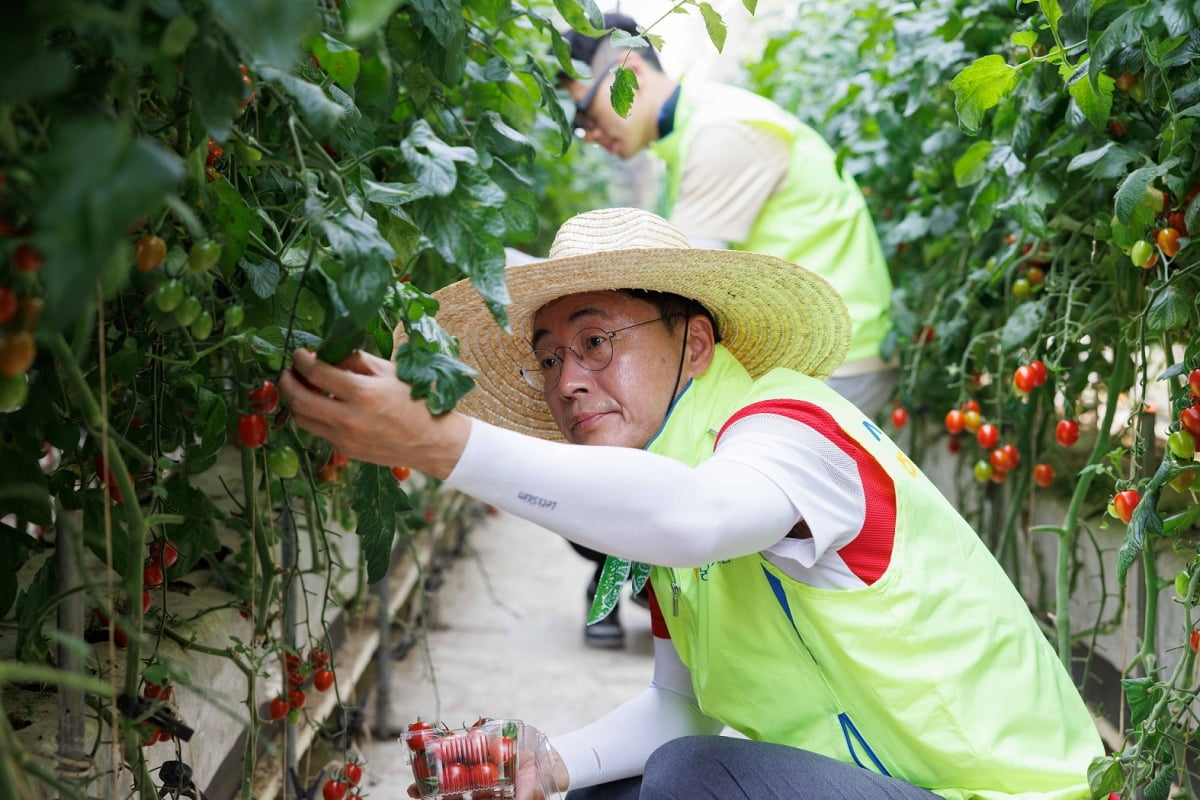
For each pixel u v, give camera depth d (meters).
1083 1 1.47
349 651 2.51
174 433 1.38
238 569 1.77
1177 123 1.42
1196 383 1.44
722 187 2.71
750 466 1.24
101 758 1.23
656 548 1.14
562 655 3.30
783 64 4.46
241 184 1.22
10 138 0.71
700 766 1.36
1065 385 2.14
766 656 1.38
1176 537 1.85
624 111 1.35
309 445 1.61
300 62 1.02
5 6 0.62
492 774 1.41
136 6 0.66
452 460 1.08
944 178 2.60
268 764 1.93
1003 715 1.28
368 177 1.12
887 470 1.32
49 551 1.76
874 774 1.30
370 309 0.90
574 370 1.41
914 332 2.84
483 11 1.42
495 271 0.97
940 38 2.27
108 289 0.81
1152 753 1.39
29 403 1.08
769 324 1.50
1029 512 2.62
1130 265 1.86
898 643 1.28
